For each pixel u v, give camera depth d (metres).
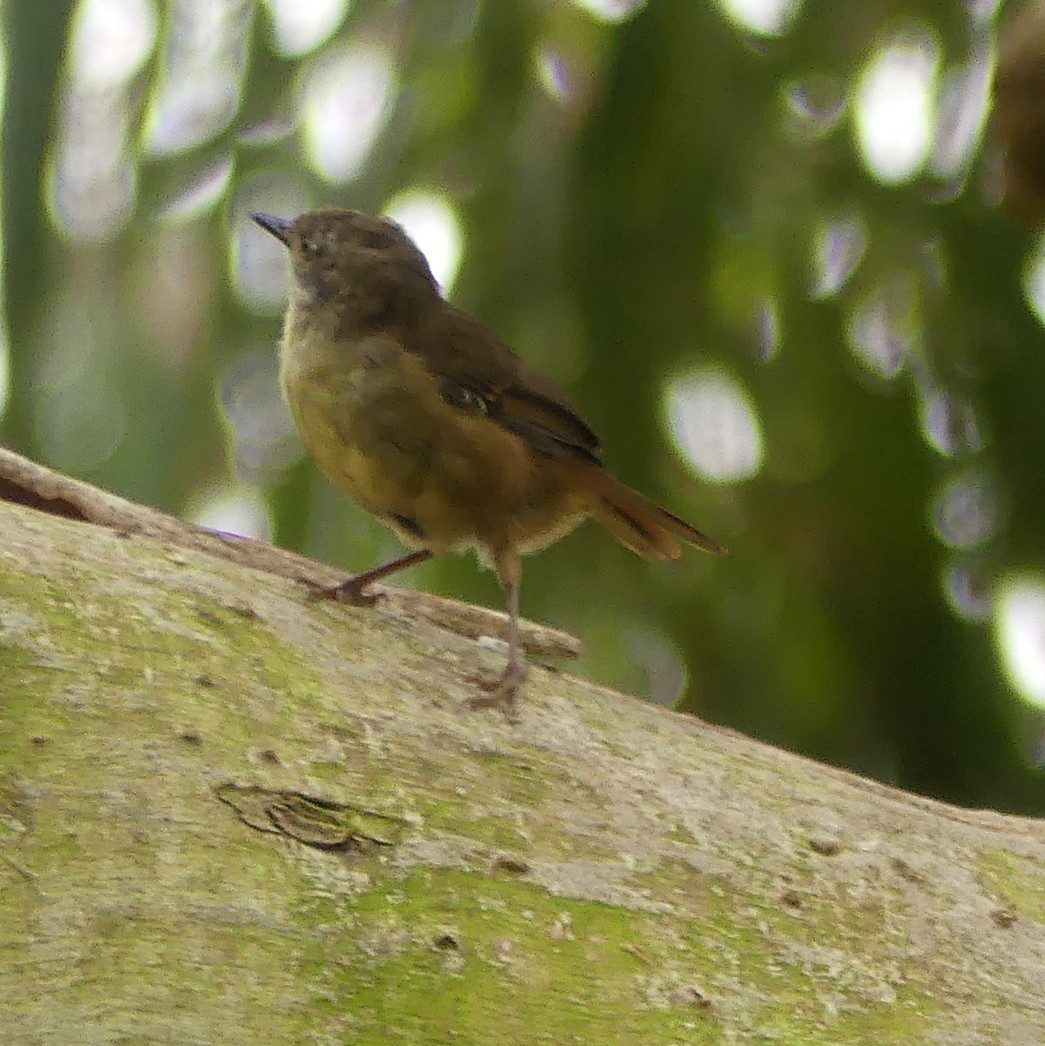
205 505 11.75
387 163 11.23
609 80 11.52
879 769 12.41
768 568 12.34
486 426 8.31
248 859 5.53
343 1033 5.37
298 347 8.62
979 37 11.34
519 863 5.95
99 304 11.43
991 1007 6.32
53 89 10.05
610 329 11.91
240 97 11.14
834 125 11.83
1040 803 12.31
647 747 6.73
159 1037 5.12
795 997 6.09
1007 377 12.02
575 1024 5.68
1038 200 6.33
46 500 7.61
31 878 5.24
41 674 5.67
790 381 12.12
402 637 6.71
